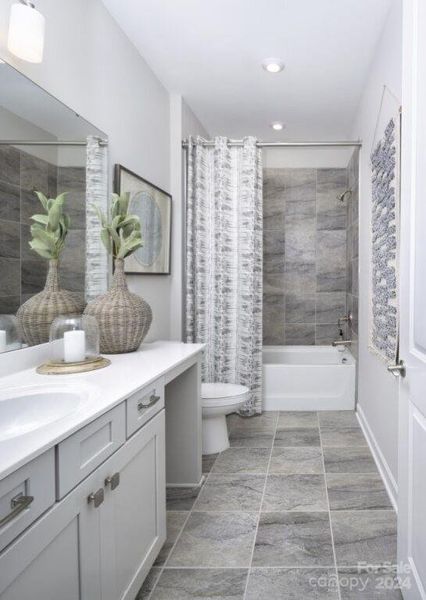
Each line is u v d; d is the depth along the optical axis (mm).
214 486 2285
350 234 4133
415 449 1280
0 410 1188
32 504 855
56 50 1811
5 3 1500
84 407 1130
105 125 2232
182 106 3281
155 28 2393
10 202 1559
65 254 1874
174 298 3270
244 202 3451
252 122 3783
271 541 1789
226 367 3500
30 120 1650
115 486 1204
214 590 1509
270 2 2152
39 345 1709
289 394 3693
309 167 4598
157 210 2920
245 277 3463
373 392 2762
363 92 3123
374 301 2633
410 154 1324
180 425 2287
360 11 2213
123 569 1291
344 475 2406
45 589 898
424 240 1185
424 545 1188
